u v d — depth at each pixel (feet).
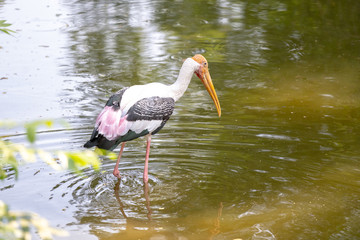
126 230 23.50
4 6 78.28
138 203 26.35
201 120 38.45
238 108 41.32
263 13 76.13
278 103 42.60
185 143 34.24
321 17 73.36
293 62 54.90
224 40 62.90
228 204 26.27
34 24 68.54
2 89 45.55
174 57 56.13
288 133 35.91
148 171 30.40
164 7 80.48
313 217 24.70
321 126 37.37
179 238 22.80
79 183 28.73
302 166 30.66
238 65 53.78
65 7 79.36
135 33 65.77
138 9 79.05
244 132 36.06
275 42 62.23
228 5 81.71
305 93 45.27
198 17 74.18
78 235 22.93
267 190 27.81
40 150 11.43
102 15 74.79
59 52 57.57
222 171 30.17
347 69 52.26
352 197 26.86
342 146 33.58
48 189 27.78
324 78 49.52
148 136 29.76
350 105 42.11
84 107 41.52
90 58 55.72
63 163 11.43
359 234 23.03
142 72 51.03
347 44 61.11
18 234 10.73
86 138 34.83
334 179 28.99
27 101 42.60
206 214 25.17
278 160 31.50
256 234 23.09
